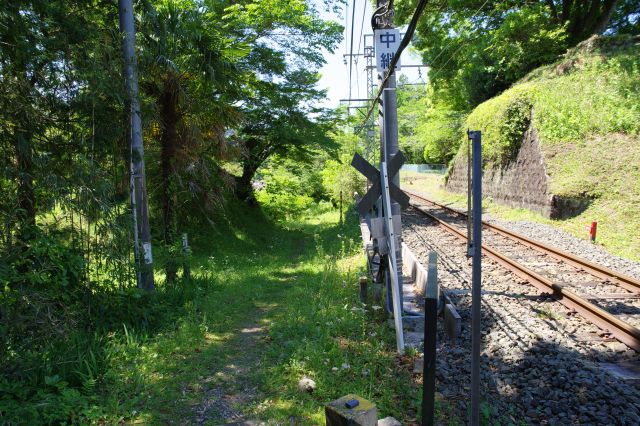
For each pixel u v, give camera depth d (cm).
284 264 1380
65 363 483
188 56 1023
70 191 624
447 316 618
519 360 525
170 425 415
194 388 487
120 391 469
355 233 1747
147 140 1095
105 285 682
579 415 408
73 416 404
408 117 6306
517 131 1955
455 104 3231
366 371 512
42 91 637
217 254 1463
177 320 712
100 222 680
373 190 640
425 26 2631
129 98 749
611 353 545
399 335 570
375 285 756
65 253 593
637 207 1280
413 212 2239
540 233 1373
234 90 1301
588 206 1455
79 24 681
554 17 2492
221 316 753
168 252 955
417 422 409
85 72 655
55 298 565
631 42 1955
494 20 2592
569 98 1800
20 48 569
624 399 422
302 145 2083
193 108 1067
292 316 721
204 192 1202
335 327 648
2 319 477
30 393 442
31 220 584
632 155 1444
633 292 781
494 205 2125
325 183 3419
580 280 869
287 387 483
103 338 578
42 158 614
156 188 1113
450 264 1052
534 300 761
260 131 1986
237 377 517
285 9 1567
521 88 2069
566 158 1639
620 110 1600
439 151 3478
